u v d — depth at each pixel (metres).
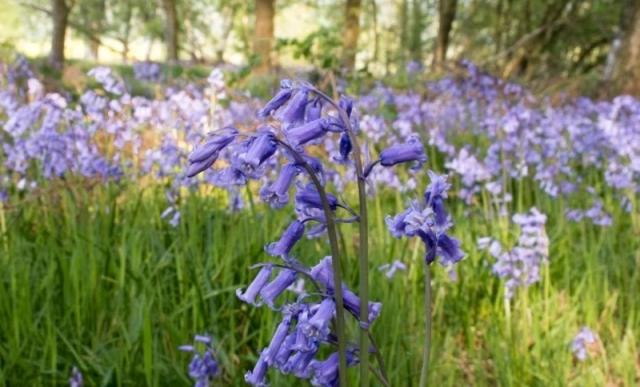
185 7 34.91
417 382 3.45
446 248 1.97
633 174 5.81
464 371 3.87
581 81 12.93
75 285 3.54
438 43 23.23
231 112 5.77
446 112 7.70
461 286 4.29
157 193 4.79
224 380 3.36
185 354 3.43
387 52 21.55
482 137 7.40
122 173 4.76
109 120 4.90
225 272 3.86
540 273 4.25
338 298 1.82
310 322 1.77
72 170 4.63
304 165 1.78
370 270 4.05
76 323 3.53
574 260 4.84
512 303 4.41
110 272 3.97
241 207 4.48
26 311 3.43
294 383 3.05
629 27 13.20
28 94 5.76
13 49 7.28
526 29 23.34
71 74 9.09
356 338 3.32
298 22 40.41
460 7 27.80
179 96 4.84
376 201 4.65
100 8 35.38
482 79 7.93
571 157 6.46
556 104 8.48
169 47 24.67
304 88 1.81
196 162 1.75
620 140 5.60
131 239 4.09
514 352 3.59
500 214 4.95
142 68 7.05
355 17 19.41
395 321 3.69
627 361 3.68
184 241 4.17
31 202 4.68
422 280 4.34
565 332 3.91
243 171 1.73
